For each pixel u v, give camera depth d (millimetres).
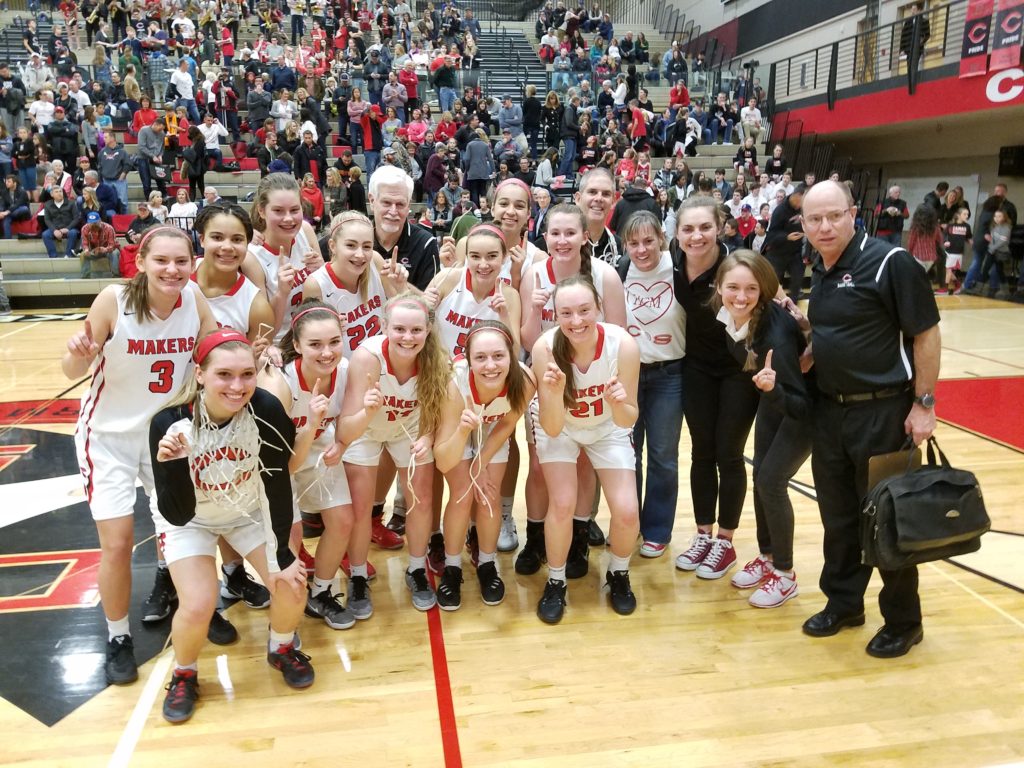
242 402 2201
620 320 3205
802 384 2738
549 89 17031
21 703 2412
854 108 13711
